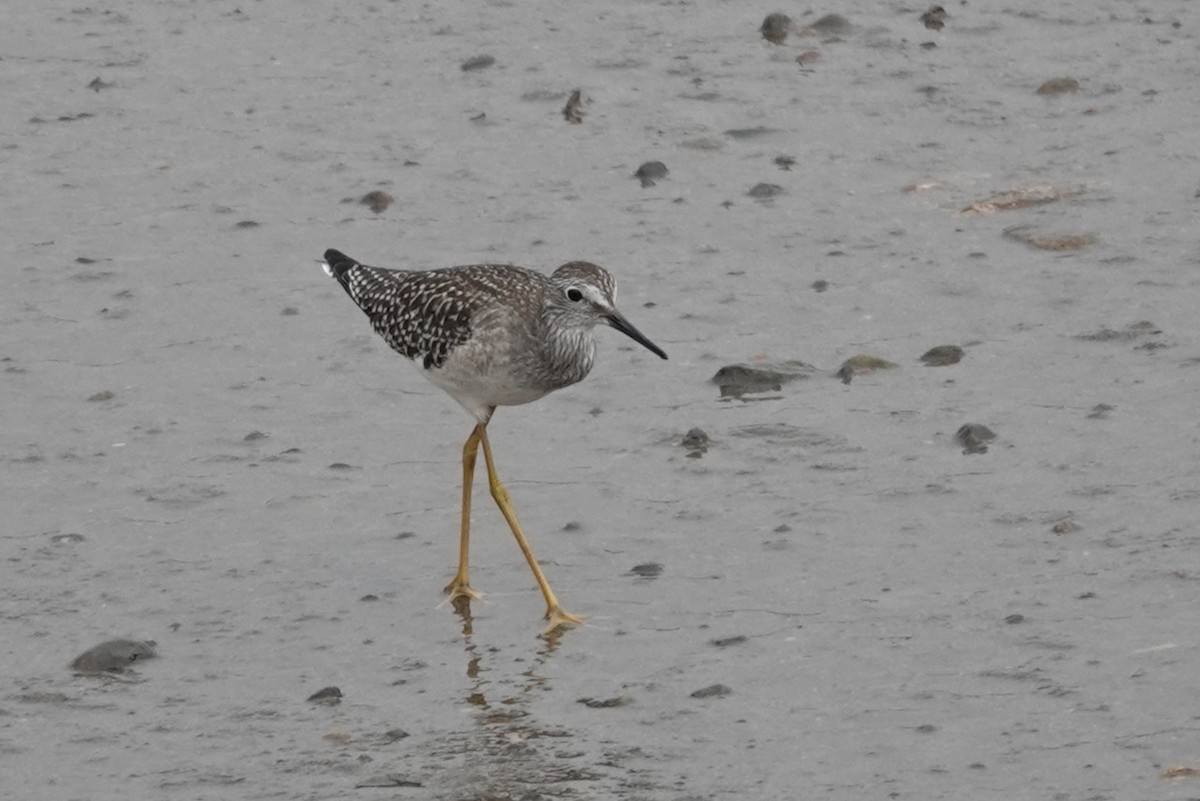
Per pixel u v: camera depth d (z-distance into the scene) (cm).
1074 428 1388
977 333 1561
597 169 1936
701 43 2275
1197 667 1067
